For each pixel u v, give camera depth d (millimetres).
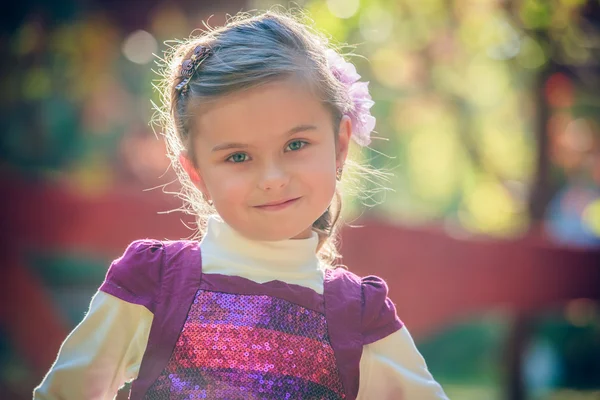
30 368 8961
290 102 2793
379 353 3025
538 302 8180
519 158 12148
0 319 7965
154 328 2852
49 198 7789
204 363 2814
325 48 3293
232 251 2967
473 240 8031
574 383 12711
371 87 10328
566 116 12781
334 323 2953
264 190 2785
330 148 2912
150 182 11219
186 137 2957
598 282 8273
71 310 10391
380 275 7840
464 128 10781
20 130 10992
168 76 3270
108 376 2898
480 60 10375
